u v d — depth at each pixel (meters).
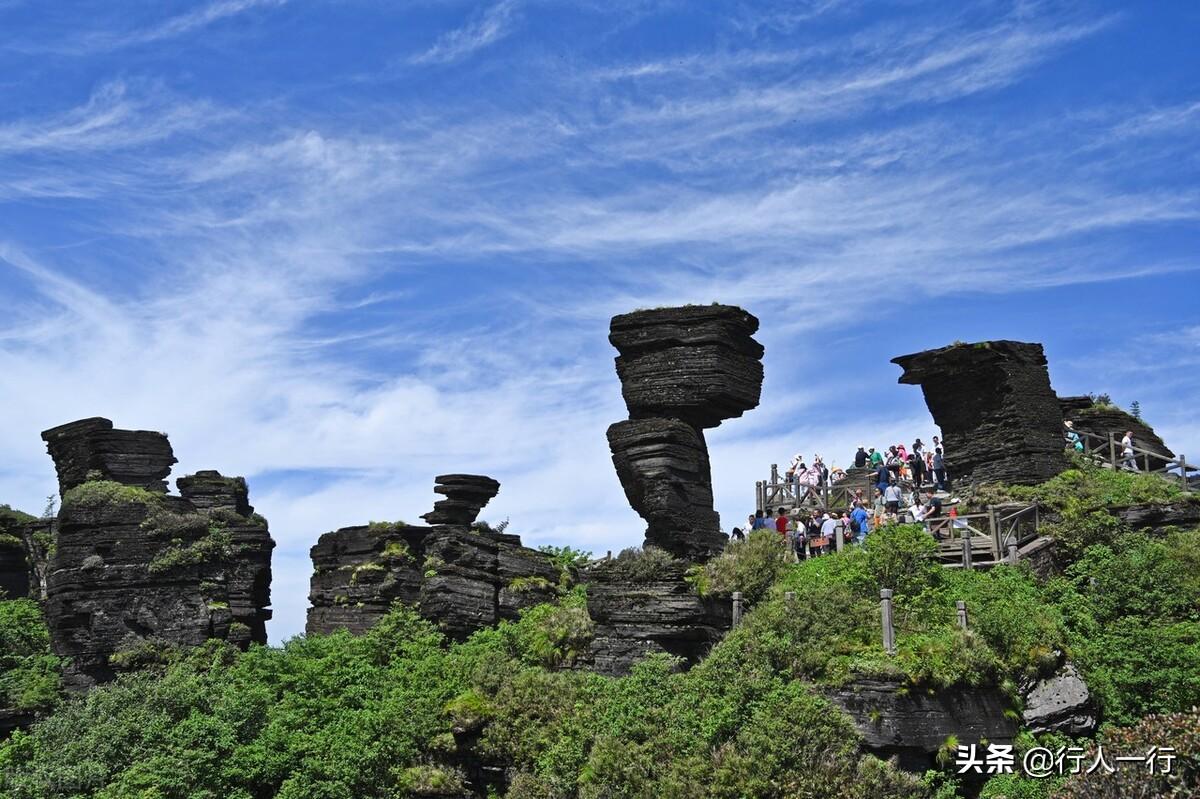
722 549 44.94
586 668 43.91
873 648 35.91
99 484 58.06
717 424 45.47
